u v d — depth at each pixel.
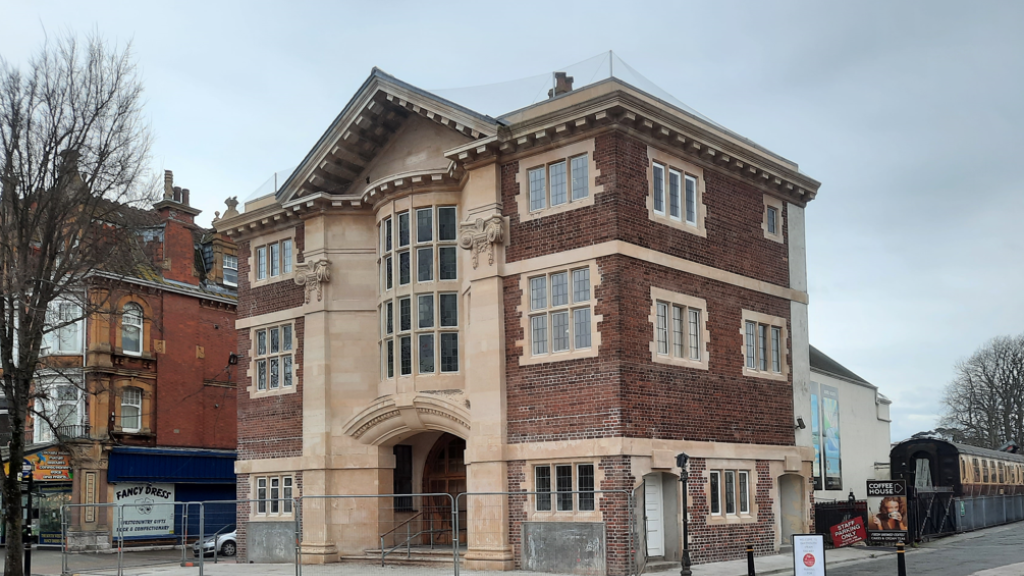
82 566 27.81
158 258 38.06
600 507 21.64
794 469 27.11
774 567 22.52
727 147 25.94
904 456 39.34
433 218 26.28
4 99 23.44
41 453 39.09
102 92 24.47
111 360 39.47
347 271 28.86
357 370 28.33
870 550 28.20
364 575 23.09
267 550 28.06
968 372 74.69
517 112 24.75
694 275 24.69
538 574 21.89
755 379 26.48
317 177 29.08
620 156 22.77
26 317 23.23
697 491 23.52
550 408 22.89
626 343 22.05
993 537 33.19
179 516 41.38
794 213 29.53
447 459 28.80
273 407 30.28
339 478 27.73
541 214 23.78
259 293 31.48
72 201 23.98
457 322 25.88
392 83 26.56
